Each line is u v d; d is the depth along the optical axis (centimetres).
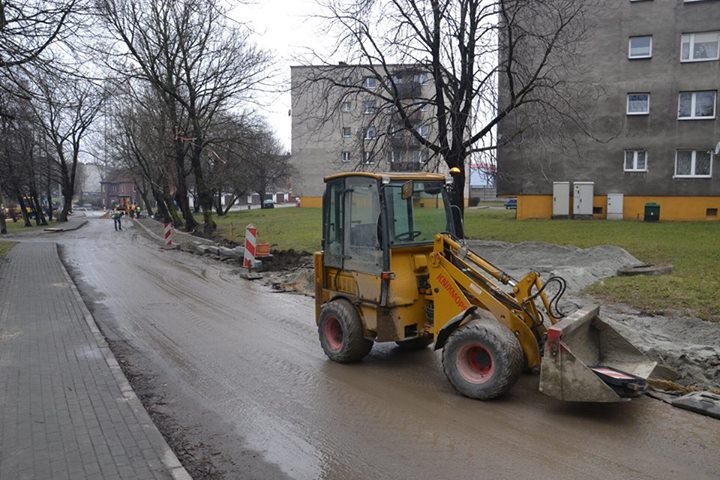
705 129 2831
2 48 1355
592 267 1305
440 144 1694
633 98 2941
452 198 785
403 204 718
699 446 492
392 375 703
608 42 2922
